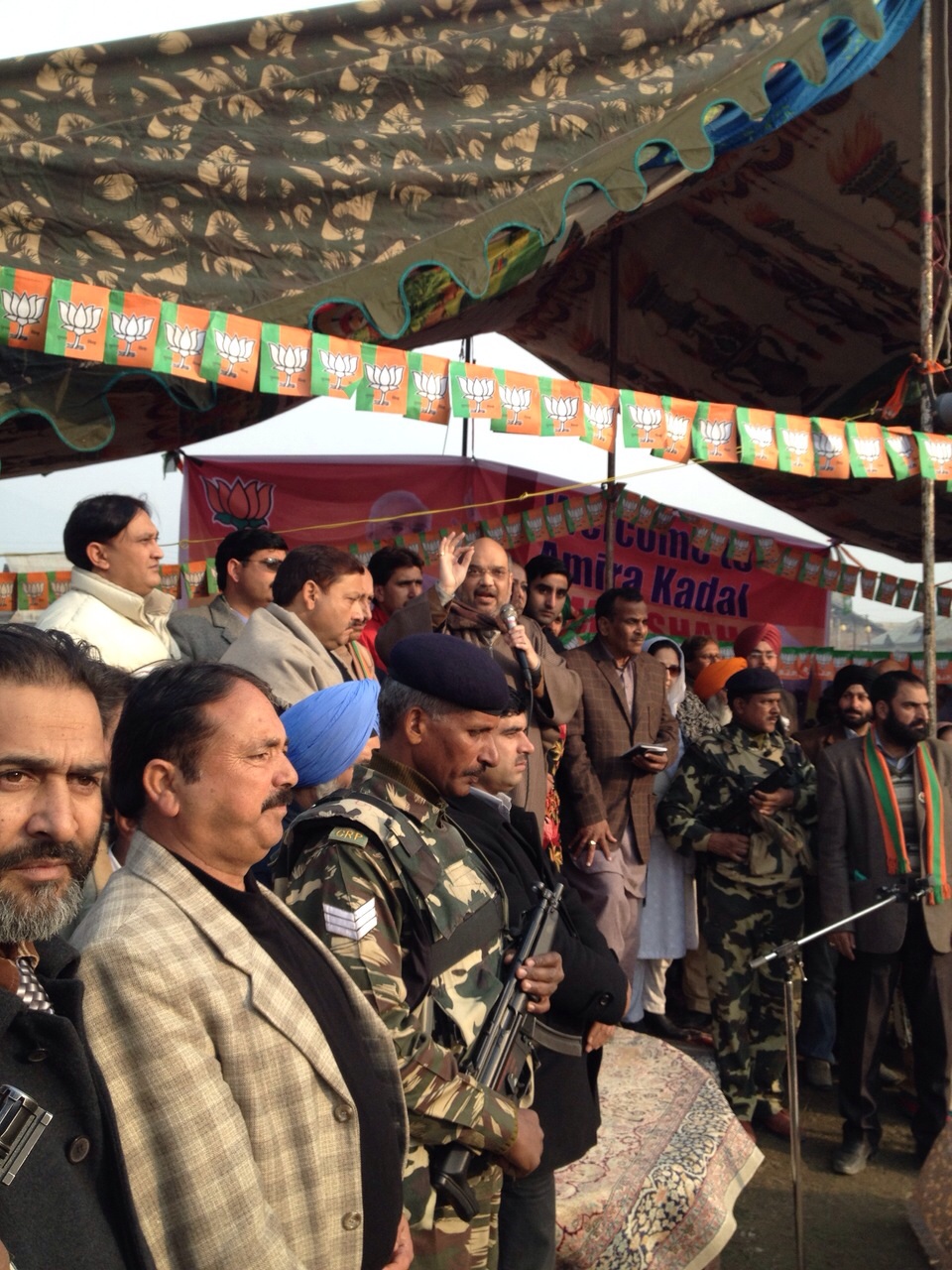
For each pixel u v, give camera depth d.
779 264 7.20
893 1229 3.72
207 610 4.18
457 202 3.99
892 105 5.72
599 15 4.29
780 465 4.33
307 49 3.92
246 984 1.50
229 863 1.60
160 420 4.60
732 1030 4.35
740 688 4.66
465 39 4.13
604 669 4.75
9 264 3.41
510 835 2.56
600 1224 2.75
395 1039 1.85
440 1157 1.91
